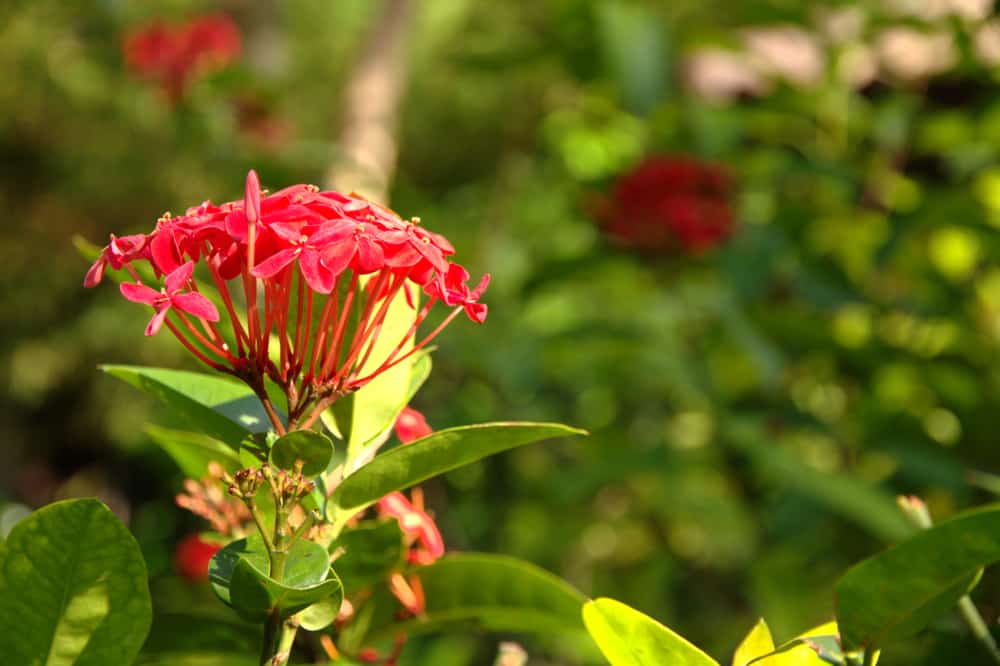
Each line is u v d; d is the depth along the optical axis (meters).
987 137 1.41
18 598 0.60
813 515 1.27
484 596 0.68
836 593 0.61
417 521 0.65
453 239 1.91
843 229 1.47
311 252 0.57
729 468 1.47
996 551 0.59
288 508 0.59
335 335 0.60
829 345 1.37
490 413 1.73
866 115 1.46
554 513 1.77
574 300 1.77
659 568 1.68
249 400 0.64
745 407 1.38
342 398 0.64
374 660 0.69
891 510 1.15
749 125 1.53
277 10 2.58
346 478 0.62
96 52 2.34
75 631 0.61
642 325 1.49
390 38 2.06
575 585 1.82
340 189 1.68
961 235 1.50
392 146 2.06
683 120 1.52
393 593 0.68
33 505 3.49
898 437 1.27
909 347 1.38
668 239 1.38
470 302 0.60
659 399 1.66
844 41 1.46
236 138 1.78
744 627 1.55
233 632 0.69
